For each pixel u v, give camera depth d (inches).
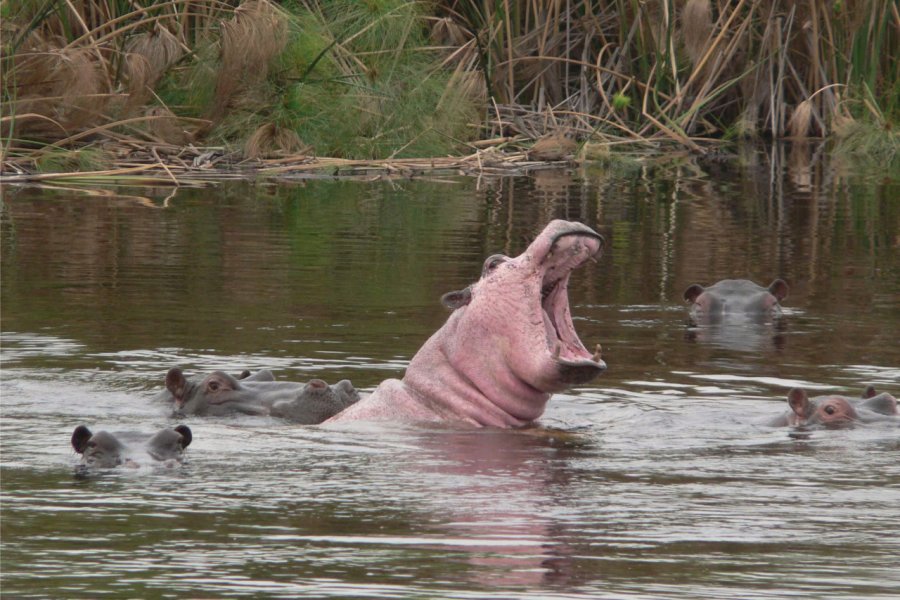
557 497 915.4
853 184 3358.8
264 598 700.7
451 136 3708.2
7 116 3233.3
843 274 2094.0
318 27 3663.9
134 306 1733.5
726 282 1855.3
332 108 3599.9
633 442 1109.1
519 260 1187.9
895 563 769.6
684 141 3981.3
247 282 1916.8
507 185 3238.2
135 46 3540.8
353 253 2191.2
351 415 1204.5
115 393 1285.7
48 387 1304.1
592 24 4119.1
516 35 4072.3
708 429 1159.6
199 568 751.7
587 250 1176.2
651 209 2829.7
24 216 2522.1
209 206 2741.1
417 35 3826.3
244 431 1142.3
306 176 3334.2
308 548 791.1
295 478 967.6
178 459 1021.8
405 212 2714.1
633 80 4020.7
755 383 1376.7
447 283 1925.4
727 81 4239.7
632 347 1567.4
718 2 4077.3
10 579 731.4
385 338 1562.5
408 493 924.0
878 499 916.6
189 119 3486.7
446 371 1206.3
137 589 714.8
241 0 3750.0
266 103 3587.6
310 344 1523.1
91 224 2445.9
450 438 1121.4
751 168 3690.9
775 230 2556.6
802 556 782.5
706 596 709.3
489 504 894.4
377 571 747.4
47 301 1758.1
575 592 713.6
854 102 4072.3
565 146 3779.5
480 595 708.0
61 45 3528.5
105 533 820.6
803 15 4165.8
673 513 875.4
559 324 1208.8
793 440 1116.5
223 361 1430.9
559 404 1277.1
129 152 3344.0
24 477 962.7
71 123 3336.6
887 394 1202.6
